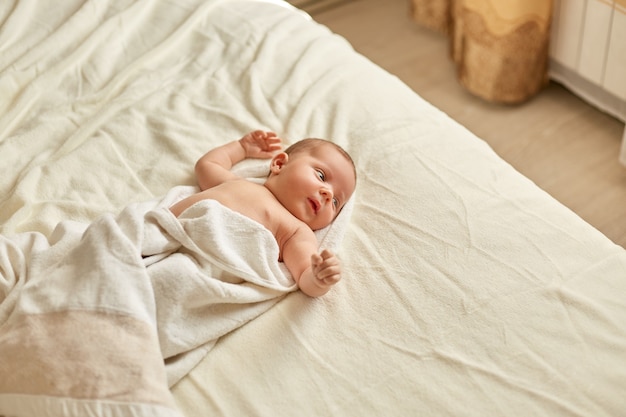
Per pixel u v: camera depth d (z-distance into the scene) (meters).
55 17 1.87
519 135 2.40
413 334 1.21
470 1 2.40
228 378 1.16
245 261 1.28
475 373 1.15
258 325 1.24
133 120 1.59
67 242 1.23
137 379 1.06
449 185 1.45
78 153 1.50
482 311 1.23
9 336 1.08
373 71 1.76
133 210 1.24
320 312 1.25
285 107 1.64
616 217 2.12
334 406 1.11
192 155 1.53
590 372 1.14
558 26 2.40
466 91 2.59
